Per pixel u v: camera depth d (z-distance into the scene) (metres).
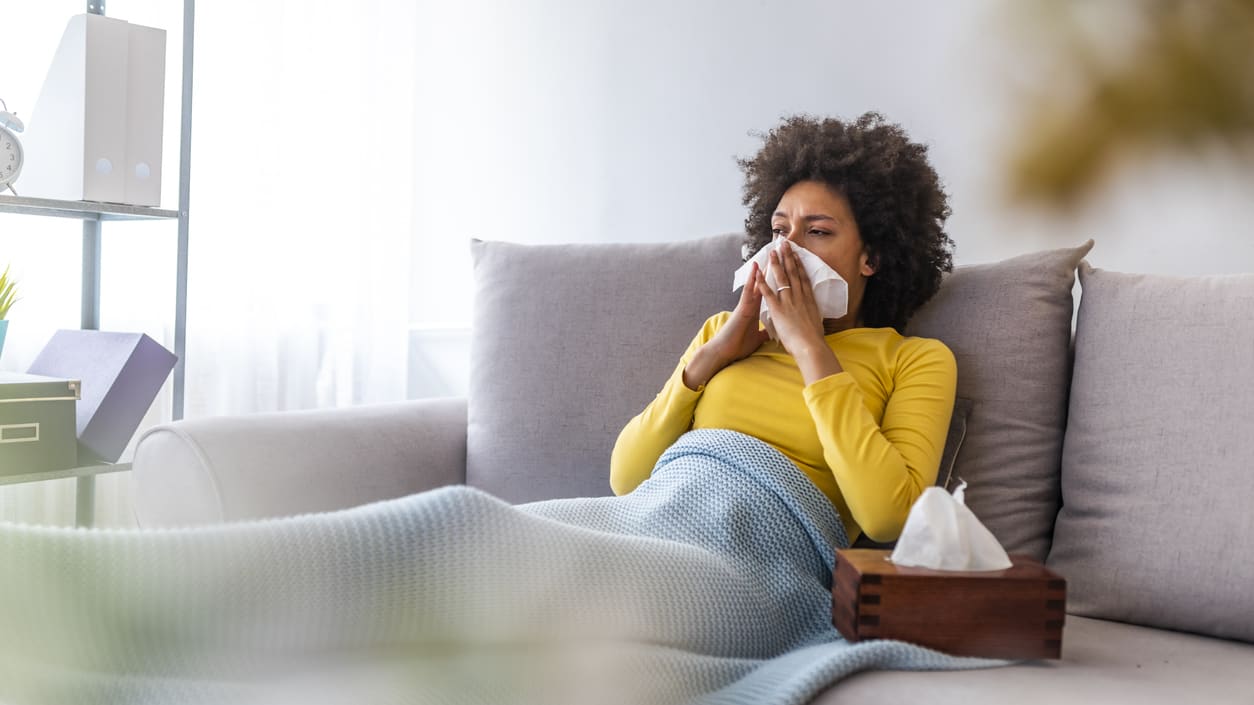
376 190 2.63
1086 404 1.33
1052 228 1.82
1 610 0.76
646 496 1.30
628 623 0.96
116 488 2.32
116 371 1.82
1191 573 1.17
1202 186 1.68
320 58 2.53
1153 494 1.22
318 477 1.45
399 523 0.86
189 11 2.00
